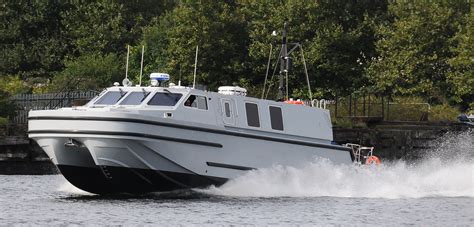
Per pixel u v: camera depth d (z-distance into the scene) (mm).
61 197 99250
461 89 178125
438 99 184500
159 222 80750
